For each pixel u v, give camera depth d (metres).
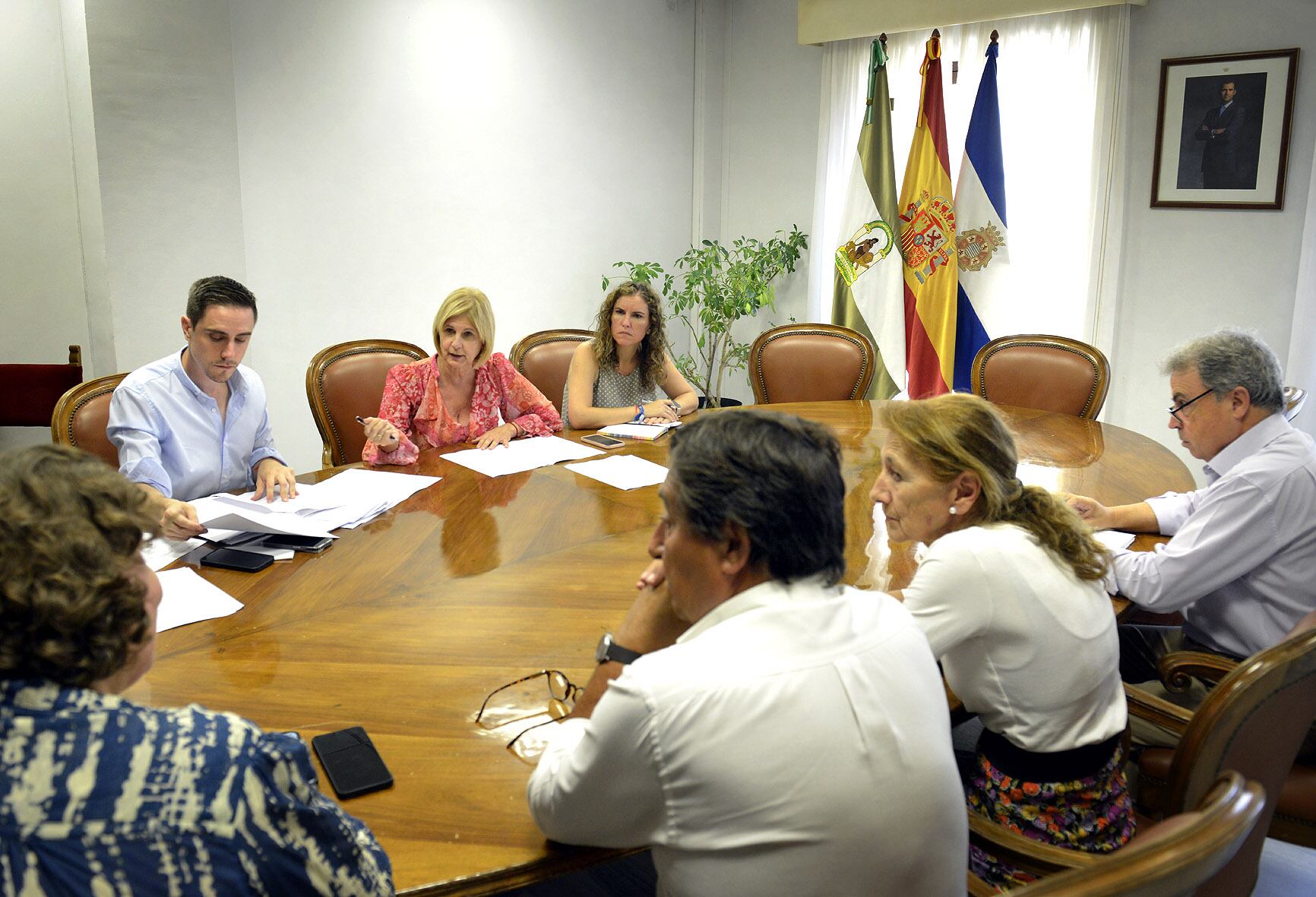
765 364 4.09
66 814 0.79
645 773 0.97
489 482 2.69
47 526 0.80
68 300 4.13
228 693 1.52
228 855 0.82
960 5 4.61
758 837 0.95
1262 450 2.06
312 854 0.89
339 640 1.71
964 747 2.12
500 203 5.08
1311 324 4.00
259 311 4.51
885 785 0.97
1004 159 4.76
